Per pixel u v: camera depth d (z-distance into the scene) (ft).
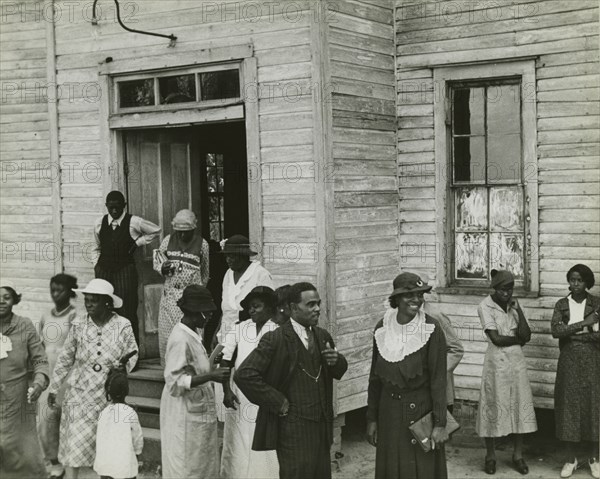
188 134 33.19
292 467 18.39
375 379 19.66
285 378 18.49
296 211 26.76
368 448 27.94
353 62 27.89
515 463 25.25
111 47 30.73
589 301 24.66
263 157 27.35
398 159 30.25
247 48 27.48
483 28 28.60
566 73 27.30
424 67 29.68
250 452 21.85
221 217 39.06
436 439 18.63
